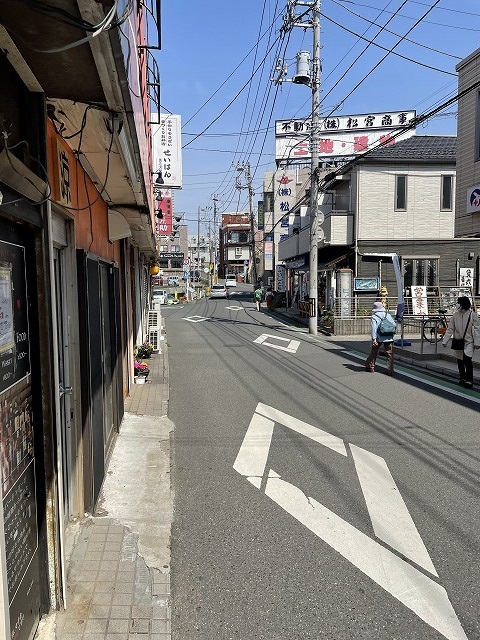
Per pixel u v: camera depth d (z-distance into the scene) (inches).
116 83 96.5
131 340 354.6
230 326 808.3
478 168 459.2
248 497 168.1
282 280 1341.0
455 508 158.9
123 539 139.0
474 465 194.9
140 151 155.1
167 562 128.6
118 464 197.2
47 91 101.8
